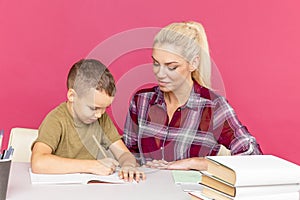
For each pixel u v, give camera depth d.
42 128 2.00
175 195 1.64
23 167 1.93
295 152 3.02
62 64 2.85
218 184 1.50
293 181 1.48
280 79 2.99
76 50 2.86
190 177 1.87
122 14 2.87
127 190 1.67
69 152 2.03
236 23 2.94
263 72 2.98
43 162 1.84
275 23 2.96
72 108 1.87
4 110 2.84
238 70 2.96
